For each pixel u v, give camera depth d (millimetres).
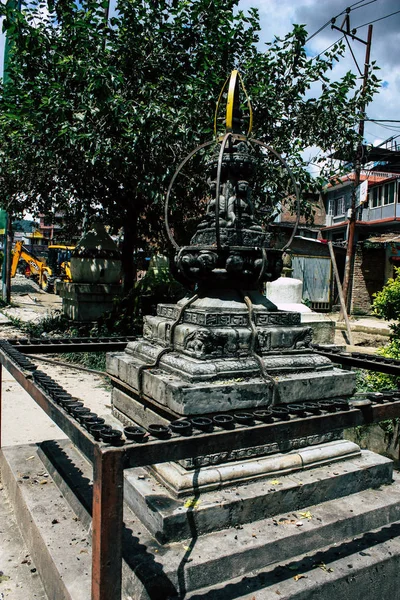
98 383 7172
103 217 12219
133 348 3535
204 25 9172
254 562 2385
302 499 2789
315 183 8906
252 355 2986
